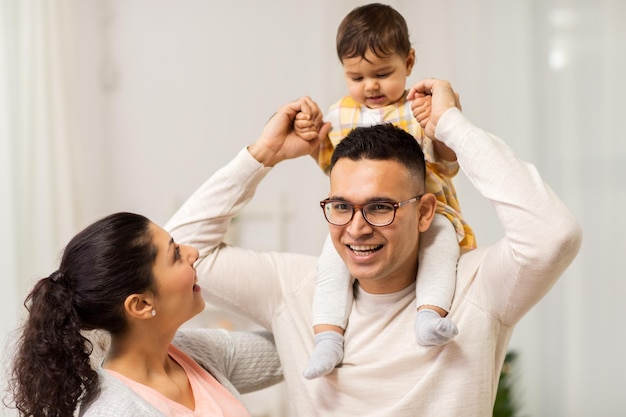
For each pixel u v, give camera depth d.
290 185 3.72
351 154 1.41
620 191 3.16
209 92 3.77
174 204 3.79
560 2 3.24
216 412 1.40
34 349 1.26
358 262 1.40
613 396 3.17
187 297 1.40
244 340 1.67
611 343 3.18
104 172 3.80
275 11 3.71
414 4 3.47
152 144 3.82
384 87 1.66
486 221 3.33
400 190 1.39
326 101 3.45
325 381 1.49
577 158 3.21
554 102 3.26
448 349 1.42
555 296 3.26
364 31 1.65
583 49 3.21
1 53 2.95
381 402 1.44
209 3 3.76
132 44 3.82
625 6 3.14
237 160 1.63
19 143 3.07
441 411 1.41
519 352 3.31
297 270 1.65
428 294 1.44
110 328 1.35
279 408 3.59
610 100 3.16
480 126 3.36
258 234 3.74
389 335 1.47
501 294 1.40
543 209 1.32
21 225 3.05
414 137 1.61
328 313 1.51
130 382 1.33
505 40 3.32
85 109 3.66
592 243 3.20
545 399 3.27
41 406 1.26
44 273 3.10
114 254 1.32
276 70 3.71
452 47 3.40
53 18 3.27
